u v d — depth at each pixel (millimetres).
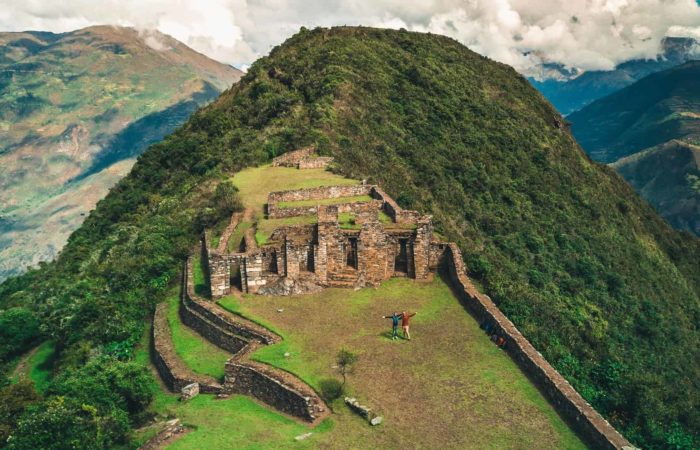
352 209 44062
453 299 35750
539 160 91375
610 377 30812
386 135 79062
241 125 85812
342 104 82000
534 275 60781
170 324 37219
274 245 38375
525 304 35438
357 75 93125
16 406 29906
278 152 68375
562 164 95312
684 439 25781
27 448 23875
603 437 20828
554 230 75625
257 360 28266
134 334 38875
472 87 104438
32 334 50500
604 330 57844
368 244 38094
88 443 24484
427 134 84812
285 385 25719
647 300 71125
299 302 35469
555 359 30875
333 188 48719
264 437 23297
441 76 103000
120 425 25953
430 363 28016
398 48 110750
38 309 54906
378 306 34781
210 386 28625
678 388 52000
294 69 97625
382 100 89938
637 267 81125
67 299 50094
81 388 28703
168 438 23812
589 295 64250
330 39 107438
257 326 32125
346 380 26469
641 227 99250
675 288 85750
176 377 30078
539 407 24234
